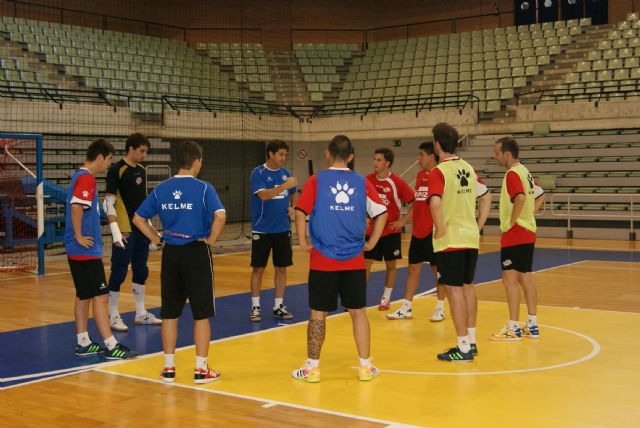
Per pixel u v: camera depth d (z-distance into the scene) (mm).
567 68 20812
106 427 4148
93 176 5859
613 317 7555
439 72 22250
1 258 13461
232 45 23703
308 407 4500
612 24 21609
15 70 18109
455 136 5746
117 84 19812
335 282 5078
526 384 5027
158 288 9836
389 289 8070
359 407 4496
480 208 6051
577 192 17562
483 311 7961
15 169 15141
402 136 20672
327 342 6465
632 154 17875
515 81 20719
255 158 23094
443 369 5469
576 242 15922
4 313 8023
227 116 20328
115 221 6793
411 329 7047
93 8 22625
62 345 6426
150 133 18797
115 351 5879
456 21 24500
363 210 5090
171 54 22609
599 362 5656
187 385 5051
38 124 16500
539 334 6727
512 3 23578
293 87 23125
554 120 19203
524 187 6344
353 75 23531
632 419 4238
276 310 7742
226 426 4145
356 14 25531
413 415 4324
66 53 20016
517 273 6512
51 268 12242
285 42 25047
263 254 7523
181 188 5121
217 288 9820
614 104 18438
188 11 24453
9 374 5406
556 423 4164
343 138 5148
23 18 20875
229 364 5672
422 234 7375
